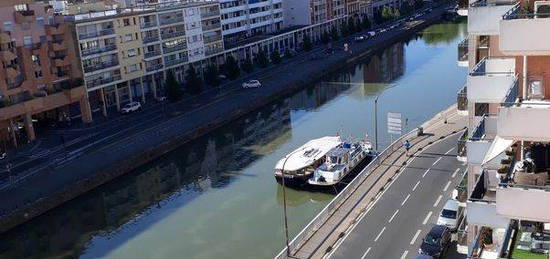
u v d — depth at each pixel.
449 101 101.06
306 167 68.56
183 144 88.31
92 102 106.12
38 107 91.25
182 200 69.94
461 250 39.72
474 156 27.73
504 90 27.19
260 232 59.59
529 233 22.67
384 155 70.75
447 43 160.25
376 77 126.50
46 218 66.44
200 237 59.88
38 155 83.38
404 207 56.72
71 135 92.81
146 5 124.50
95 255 58.53
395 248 49.09
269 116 103.25
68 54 97.88
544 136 20.19
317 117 99.69
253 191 70.38
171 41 119.38
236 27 158.75
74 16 100.88
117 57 106.69
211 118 96.88
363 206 57.69
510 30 20.56
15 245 62.53
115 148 84.00
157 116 101.38
